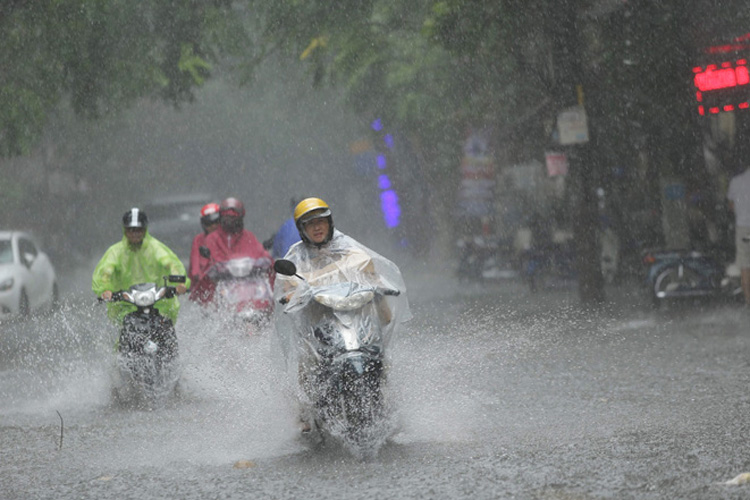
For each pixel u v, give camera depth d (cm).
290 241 2741
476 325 3750
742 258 3853
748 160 4900
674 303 4084
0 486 1622
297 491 1495
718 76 4478
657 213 5416
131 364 2425
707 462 1526
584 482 1443
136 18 4834
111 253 2608
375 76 6250
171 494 1515
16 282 5119
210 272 2852
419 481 1505
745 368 2514
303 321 1786
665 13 4544
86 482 1622
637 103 4738
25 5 4438
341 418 1711
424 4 4738
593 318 3912
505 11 4259
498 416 2036
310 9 5000
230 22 4975
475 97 5975
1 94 4475
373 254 1823
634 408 2073
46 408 2466
